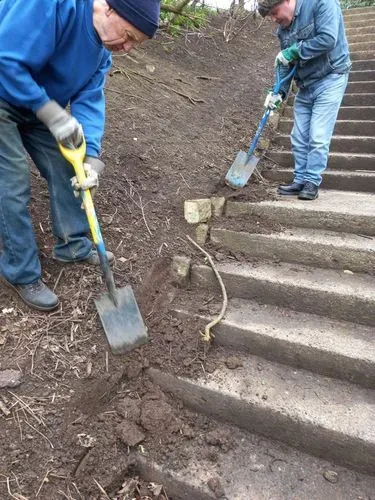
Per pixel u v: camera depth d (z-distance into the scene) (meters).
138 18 1.81
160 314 2.35
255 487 1.69
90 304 2.27
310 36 3.13
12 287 2.21
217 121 4.47
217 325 2.26
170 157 3.55
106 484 1.72
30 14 1.74
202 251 2.74
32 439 1.74
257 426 1.92
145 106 4.16
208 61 5.95
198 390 2.01
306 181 3.27
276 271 2.57
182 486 1.72
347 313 2.29
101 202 2.89
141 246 2.70
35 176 2.90
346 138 4.25
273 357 2.18
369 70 5.72
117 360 2.07
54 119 1.93
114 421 1.88
